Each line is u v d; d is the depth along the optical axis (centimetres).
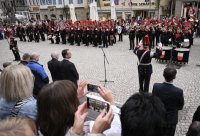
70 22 2105
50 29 2105
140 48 645
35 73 481
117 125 150
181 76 898
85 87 194
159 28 1526
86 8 3534
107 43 1648
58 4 3841
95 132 123
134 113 121
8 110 208
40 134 148
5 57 1530
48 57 1416
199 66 1042
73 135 130
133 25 1628
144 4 2988
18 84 209
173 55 1061
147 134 116
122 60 1221
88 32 1761
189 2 2591
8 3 3691
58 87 146
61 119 140
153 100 127
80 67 1117
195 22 1947
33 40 2262
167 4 2852
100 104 147
